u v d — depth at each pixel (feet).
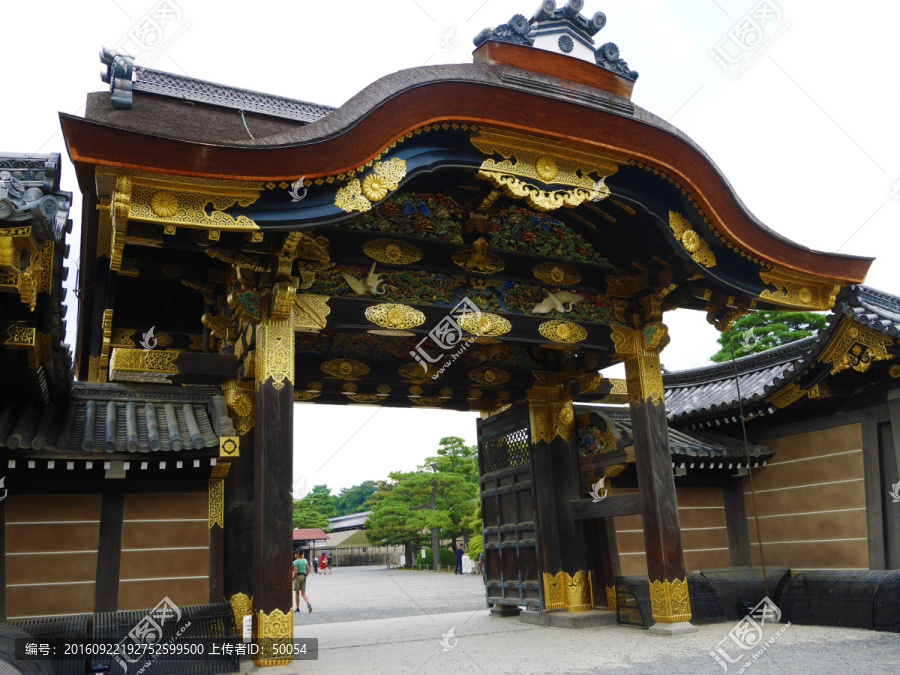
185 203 23.91
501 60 29.86
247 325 29.86
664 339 36.45
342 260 31.37
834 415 39.06
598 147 29.68
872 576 34.06
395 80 26.50
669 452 35.94
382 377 38.27
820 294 36.88
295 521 211.41
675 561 34.09
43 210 17.76
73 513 28.25
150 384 33.09
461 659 29.17
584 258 37.11
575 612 38.93
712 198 31.83
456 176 31.42
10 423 27.78
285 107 38.04
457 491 134.62
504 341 34.81
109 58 29.84
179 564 29.12
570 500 40.86
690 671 24.72
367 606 62.44
